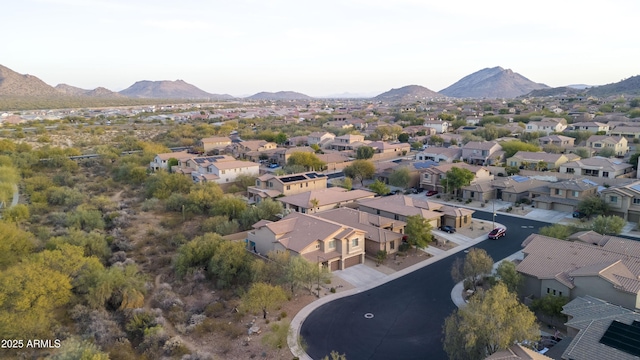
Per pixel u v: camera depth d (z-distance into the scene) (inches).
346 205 2962.6
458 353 1258.6
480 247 2352.4
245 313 1701.5
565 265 1643.7
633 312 1289.4
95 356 1268.5
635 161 3654.0
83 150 5654.5
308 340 1498.5
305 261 1834.4
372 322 1608.0
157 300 1834.4
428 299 1779.0
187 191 3496.6
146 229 2746.1
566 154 4023.1
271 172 4318.4
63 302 1673.2
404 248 2292.1
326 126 7706.7
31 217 2881.4
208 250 2080.5
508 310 1256.2
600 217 2337.6
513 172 3779.5
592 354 1137.4
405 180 3636.8
